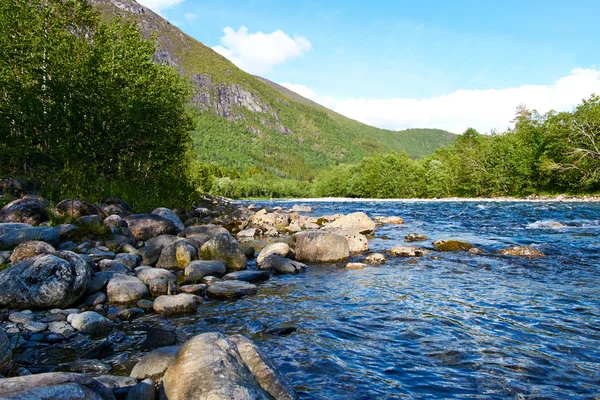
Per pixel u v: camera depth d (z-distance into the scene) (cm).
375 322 573
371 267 986
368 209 3741
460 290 748
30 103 1532
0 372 373
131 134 1803
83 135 1723
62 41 1914
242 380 304
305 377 402
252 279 842
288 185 12950
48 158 1563
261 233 1694
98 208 1198
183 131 2545
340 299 696
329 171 11644
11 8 1794
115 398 312
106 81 1794
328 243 1095
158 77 2402
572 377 402
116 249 938
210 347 335
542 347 477
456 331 533
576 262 993
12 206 1007
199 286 739
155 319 586
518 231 1648
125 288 671
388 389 379
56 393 259
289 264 948
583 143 4544
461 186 6122
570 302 657
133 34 2297
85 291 643
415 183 7512
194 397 281
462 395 367
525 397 363
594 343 487
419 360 444
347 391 373
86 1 2408
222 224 1859
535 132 5122
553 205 3331
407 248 1162
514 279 831
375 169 8481
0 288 569
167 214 1408
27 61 1669
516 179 5172
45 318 549
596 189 4459
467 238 1462
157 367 381
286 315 607
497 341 497
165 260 945
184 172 2525
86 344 482
